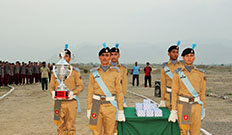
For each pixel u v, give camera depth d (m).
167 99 6.19
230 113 10.18
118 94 5.02
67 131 5.43
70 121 5.40
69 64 5.51
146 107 5.44
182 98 5.01
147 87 22.34
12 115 9.82
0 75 22.45
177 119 5.12
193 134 5.07
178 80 5.08
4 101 13.59
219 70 75.00
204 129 7.71
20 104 12.59
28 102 13.27
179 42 6.24
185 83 4.97
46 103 12.93
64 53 5.40
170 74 6.13
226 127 7.96
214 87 21.55
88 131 7.41
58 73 5.22
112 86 5.01
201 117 5.11
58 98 5.08
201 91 5.09
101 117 4.97
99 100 4.96
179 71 5.09
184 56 5.09
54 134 7.13
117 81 5.04
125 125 5.19
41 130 7.55
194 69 5.06
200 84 5.07
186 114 4.93
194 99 4.96
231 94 16.39
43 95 16.25
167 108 6.09
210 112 10.41
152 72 58.72
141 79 35.97
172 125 5.23
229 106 11.86
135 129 5.18
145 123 5.20
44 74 19.38
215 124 8.38
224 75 44.59
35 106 11.99
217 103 12.80
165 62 6.34
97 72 5.04
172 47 6.20
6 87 22.12
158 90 15.26
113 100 5.00
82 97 15.52
